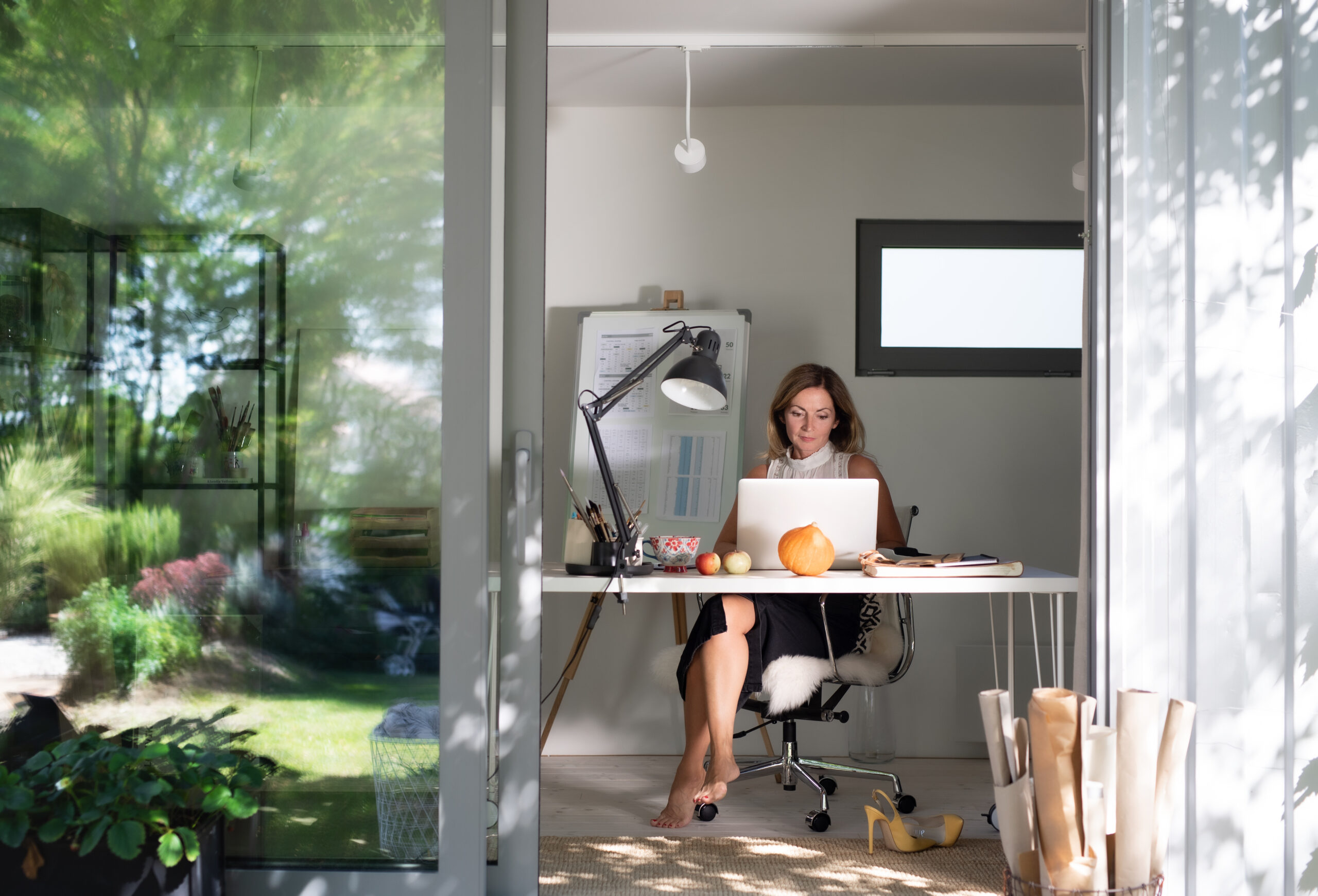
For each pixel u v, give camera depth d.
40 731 1.96
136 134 2.00
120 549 1.98
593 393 2.58
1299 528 1.48
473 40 2.00
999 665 3.61
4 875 1.64
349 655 1.99
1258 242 1.59
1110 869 1.72
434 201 2.01
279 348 2.00
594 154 3.78
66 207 1.99
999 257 3.74
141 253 1.99
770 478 3.20
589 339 3.71
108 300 1.99
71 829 1.66
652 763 3.54
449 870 1.96
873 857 2.46
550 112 3.79
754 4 3.06
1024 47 3.26
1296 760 1.48
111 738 1.96
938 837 2.53
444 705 1.97
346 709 1.99
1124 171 2.12
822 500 2.60
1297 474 1.49
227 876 1.97
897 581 2.32
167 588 1.98
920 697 3.62
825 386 3.29
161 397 1.99
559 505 3.72
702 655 2.65
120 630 1.97
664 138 3.78
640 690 3.68
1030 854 1.73
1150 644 1.99
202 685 1.98
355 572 1.99
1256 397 1.59
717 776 2.55
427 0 2.01
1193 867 1.73
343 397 2.00
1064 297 3.73
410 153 2.01
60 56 1.99
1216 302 1.71
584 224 3.78
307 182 2.01
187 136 2.00
